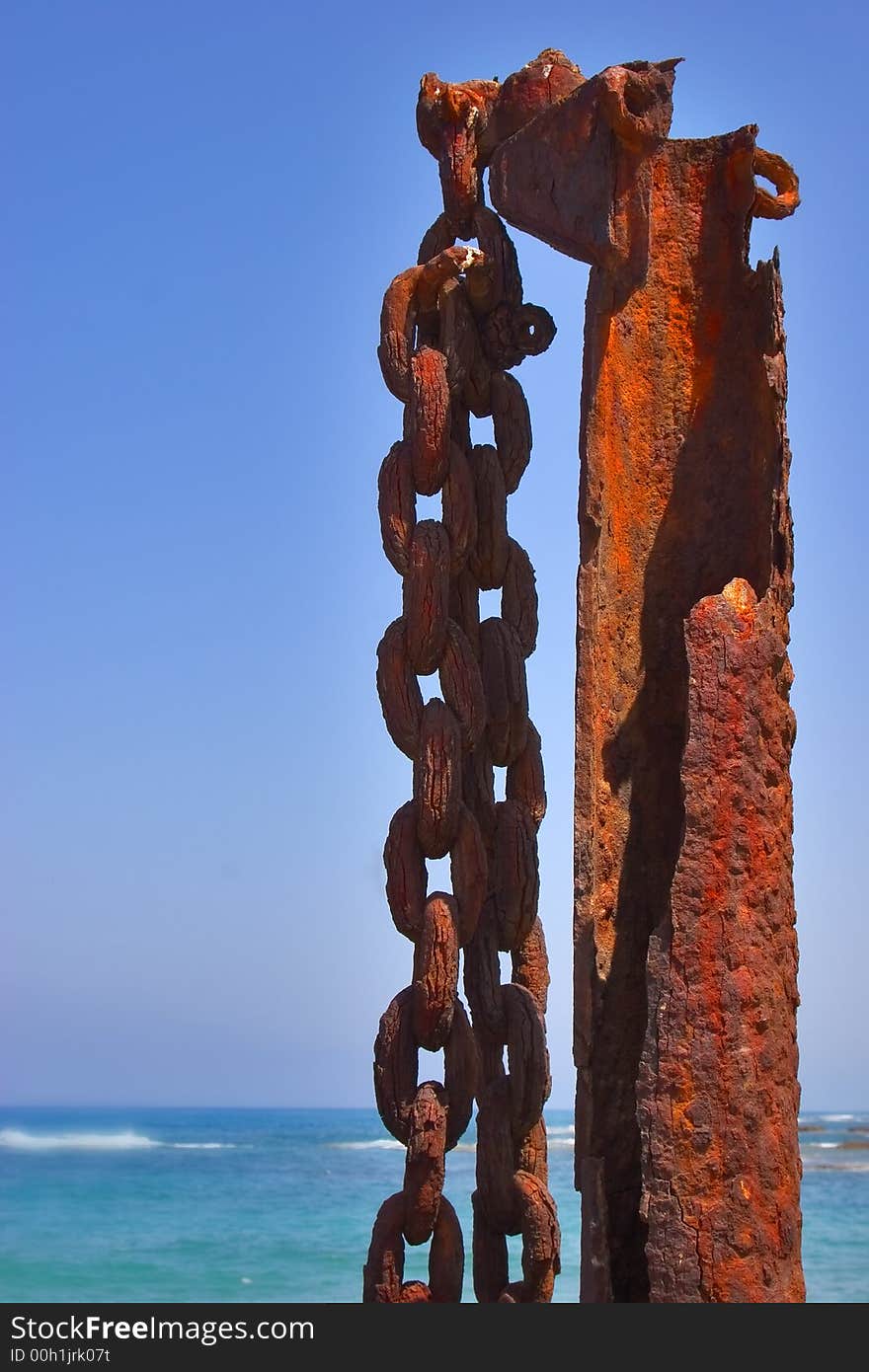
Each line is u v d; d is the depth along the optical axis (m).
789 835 4.84
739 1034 4.54
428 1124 5.30
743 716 4.73
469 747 5.72
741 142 5.47
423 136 6.49
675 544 5.40
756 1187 4.48
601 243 5.32
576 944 5.06
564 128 5.41
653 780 5.24
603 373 5.32
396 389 6.08
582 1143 4.98
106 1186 36.09
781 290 5.27
